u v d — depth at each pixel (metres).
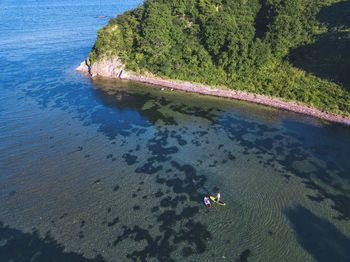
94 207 34.22
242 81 70.50
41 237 29.97
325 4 74.06
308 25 72.56
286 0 70.56
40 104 62.03
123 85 77.19
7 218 32.44
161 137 50.88
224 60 72.31
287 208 34.44
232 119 57.88
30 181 38.66
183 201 35.44
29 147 46.41
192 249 28.67
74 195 36.22
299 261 27.58
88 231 30.72
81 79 80.31
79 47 112.12
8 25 154.88
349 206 34.94
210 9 79.81
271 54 72.12
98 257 27.67
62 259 27.45
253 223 32.12
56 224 31.64
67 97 66.81
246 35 71.81
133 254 28.03
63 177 39.66
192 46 77.75
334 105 58.25
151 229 31.08
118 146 47.75
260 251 28.56
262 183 39.00
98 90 72.44
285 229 31.31
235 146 48.22
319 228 31.55
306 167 42.56
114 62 84.25
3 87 70.00
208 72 75.12
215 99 67.94
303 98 61.41
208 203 34.28
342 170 41.81
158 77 79.81
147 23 75.00
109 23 87.50
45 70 85.00
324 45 68.44
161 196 36.25
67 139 49.28
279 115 59.19
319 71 65.75
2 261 27.28
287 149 47.34
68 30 145.75
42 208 33.97
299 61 69.94
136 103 65.25
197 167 42.41
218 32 70.75
